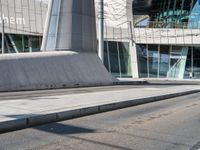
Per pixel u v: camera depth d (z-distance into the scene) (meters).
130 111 15.10
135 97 18.97
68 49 32.31
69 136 9.44
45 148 8.06
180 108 16.61
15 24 52.91
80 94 19.94
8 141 8.72
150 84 37.53
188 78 58.25
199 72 57.75
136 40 59.94
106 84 33.03
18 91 22.81
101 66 34.00
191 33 57.34
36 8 54.25
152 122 12.16
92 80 31.42
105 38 58.16
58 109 12.76
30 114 11.36
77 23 33.00
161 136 9.81
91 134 9.77
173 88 29.69
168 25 59.12
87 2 34.06
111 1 60.62
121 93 21.59
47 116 11.51
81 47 32.97
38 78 26.50
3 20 48.12
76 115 12.99
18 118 10.48
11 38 52.59
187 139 9.52
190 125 11.72
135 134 9.95
